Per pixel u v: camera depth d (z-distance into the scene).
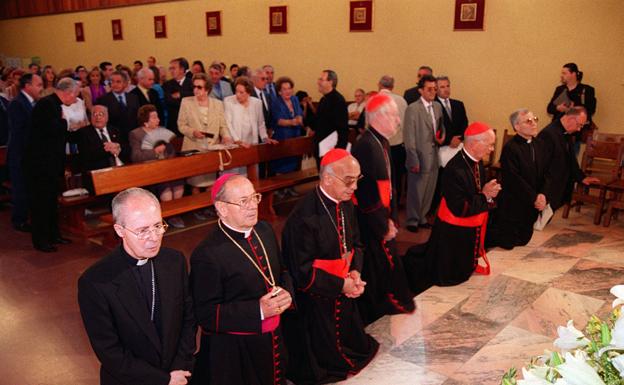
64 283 4.46
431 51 7.75
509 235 5.04
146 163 5.14
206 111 5.92
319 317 2.96
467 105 7.57
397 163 6.56
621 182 5.64
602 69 6.43
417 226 5.77
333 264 2.99
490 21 7.13
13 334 3.64
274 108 6.86
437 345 3.37
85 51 14.02
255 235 2.51
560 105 6.32
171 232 5.73
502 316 3.75
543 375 1.26
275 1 9.46
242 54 10.29
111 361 2.01
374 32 8.29
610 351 1.20
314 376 2.97
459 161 4.21
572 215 6.07
